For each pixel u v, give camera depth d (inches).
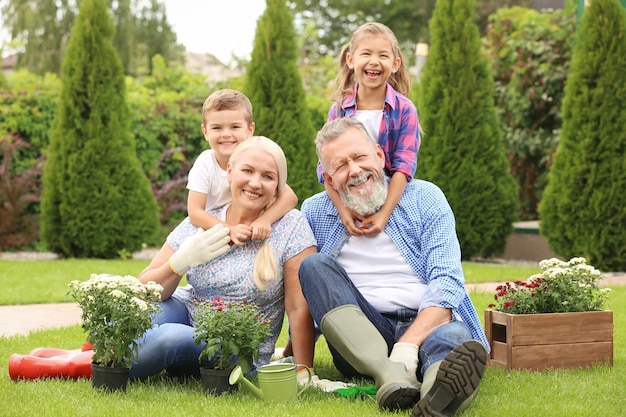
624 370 150.9
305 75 584.7
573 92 371.2
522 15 517.3
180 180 483.5
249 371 138.4
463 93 393.1
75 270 342.6
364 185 143.6
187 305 151.4
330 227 151.3
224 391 128.2
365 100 169.0
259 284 141.7
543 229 383.2
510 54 502.3
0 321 220.8
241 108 173.3
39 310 242.2
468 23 396.2
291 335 146.2
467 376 110.0
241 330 128.6
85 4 408.5
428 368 119.0
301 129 403.5
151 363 135.0
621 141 359.3
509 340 149.9
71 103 405.1
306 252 145.6
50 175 409.7
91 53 407.2
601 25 365.4
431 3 1030.4
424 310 132.6
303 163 402.3
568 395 130.5
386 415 115.3
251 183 142.9
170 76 524.1
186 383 140.9
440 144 396.8
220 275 143.4
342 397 128.4
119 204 409.1
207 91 502.0
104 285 126.3
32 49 957.2
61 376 142.1
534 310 155.1
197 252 140.8
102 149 406.0
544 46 491.2
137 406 120.0
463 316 144.6
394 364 121.0
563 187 371.9
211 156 173.8
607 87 362.0
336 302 128.1
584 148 364.8
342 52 176.4
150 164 474.3
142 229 415.8
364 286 145.2
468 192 396.2
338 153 142.9
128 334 127.0
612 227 361.7
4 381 139.7
